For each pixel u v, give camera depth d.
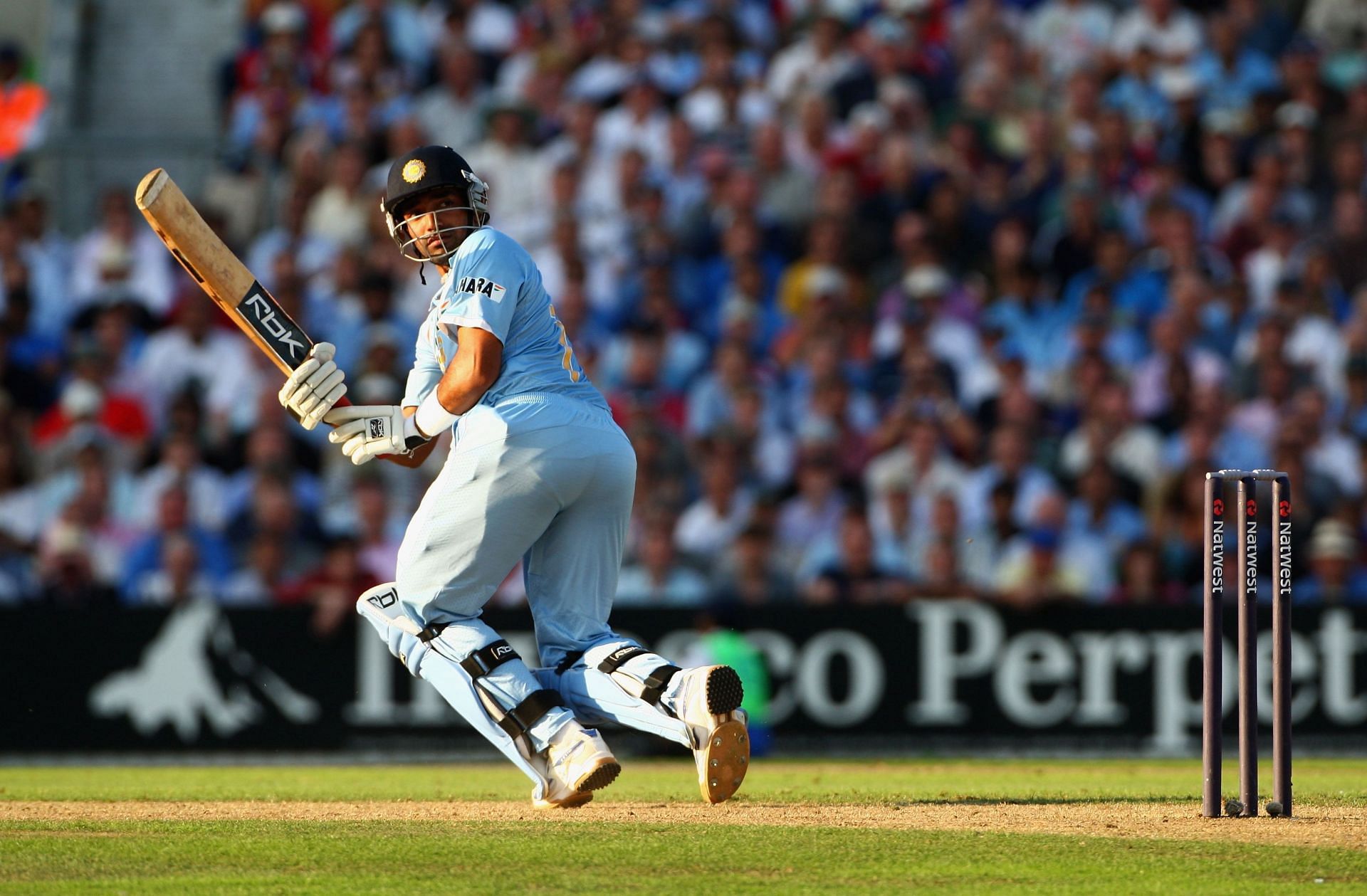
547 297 16.33
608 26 51.59
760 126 46.78
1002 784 22.77
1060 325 43.69
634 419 39.69
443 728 31.77
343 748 31.78
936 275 43.78
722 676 15.92
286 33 51.69
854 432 41.03
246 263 47.28
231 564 38.78
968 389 42.72
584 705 16.73
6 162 50.03
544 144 49.16
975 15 51.38
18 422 42.88
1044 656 32.53
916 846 14.09
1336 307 44.97
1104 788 21.48
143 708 31.84
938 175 46.75
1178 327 41.88
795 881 12.48
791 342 43.22
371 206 46.09
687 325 44.41
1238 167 48.25
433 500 16.05
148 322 44.72
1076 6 52.19
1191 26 51.59
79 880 12.52
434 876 12.66
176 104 57.25
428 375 16.81
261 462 39.66
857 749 32.22
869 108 48.47
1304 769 26.61
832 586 35.66
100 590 36.78
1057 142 47.81
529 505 15.88
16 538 39.28
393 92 50.44
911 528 38.16
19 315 44.47
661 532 36.28
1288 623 15.40
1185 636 32.62
